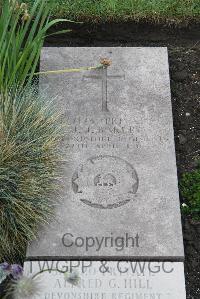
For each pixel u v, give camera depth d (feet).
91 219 6.99
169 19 8.95
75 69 7.82
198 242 7.30
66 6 8.93
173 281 6.63
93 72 8.02
